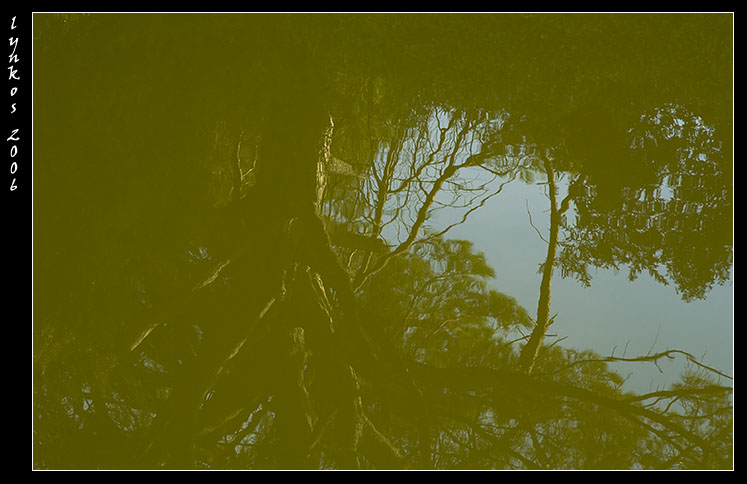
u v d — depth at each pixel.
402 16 8.30
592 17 8.33
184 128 8.10
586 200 9.27
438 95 9.38
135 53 8.19
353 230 8.70
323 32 8.15
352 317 6.70
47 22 8.20
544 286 7.94
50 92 7.80
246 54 8.15
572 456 5.62
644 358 6.87
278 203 7.36
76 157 7.50
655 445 5.76
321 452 5.41
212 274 6.98
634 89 8.87
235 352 6.25
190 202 7.72
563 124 9.88
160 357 6.32
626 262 8.24
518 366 6.80
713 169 9.33
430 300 7.72
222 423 5.63
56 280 6.55
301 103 7.75
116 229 7.16
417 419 5.90
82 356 6.09
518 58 8.52
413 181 9.81
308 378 6.09
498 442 5.71
